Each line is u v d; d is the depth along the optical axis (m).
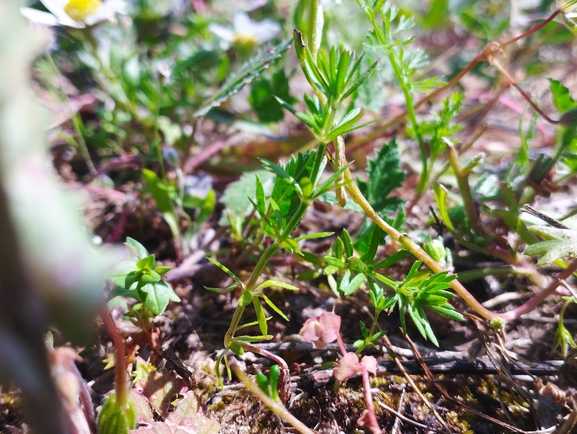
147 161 0.13
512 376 0.07
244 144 0.14
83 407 0.06
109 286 0.07
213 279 0.10
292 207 0.07
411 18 0.09
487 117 0.16
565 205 0.11
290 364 0.08
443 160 0.13
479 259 0.10
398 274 0.09
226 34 0.14
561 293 0.08
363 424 0.06
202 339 0.08
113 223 0.11
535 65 0.17
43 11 0.11
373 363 0.06
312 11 0.06
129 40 0.15
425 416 0.07
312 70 0.06
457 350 0.08
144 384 0.06
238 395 0.07
